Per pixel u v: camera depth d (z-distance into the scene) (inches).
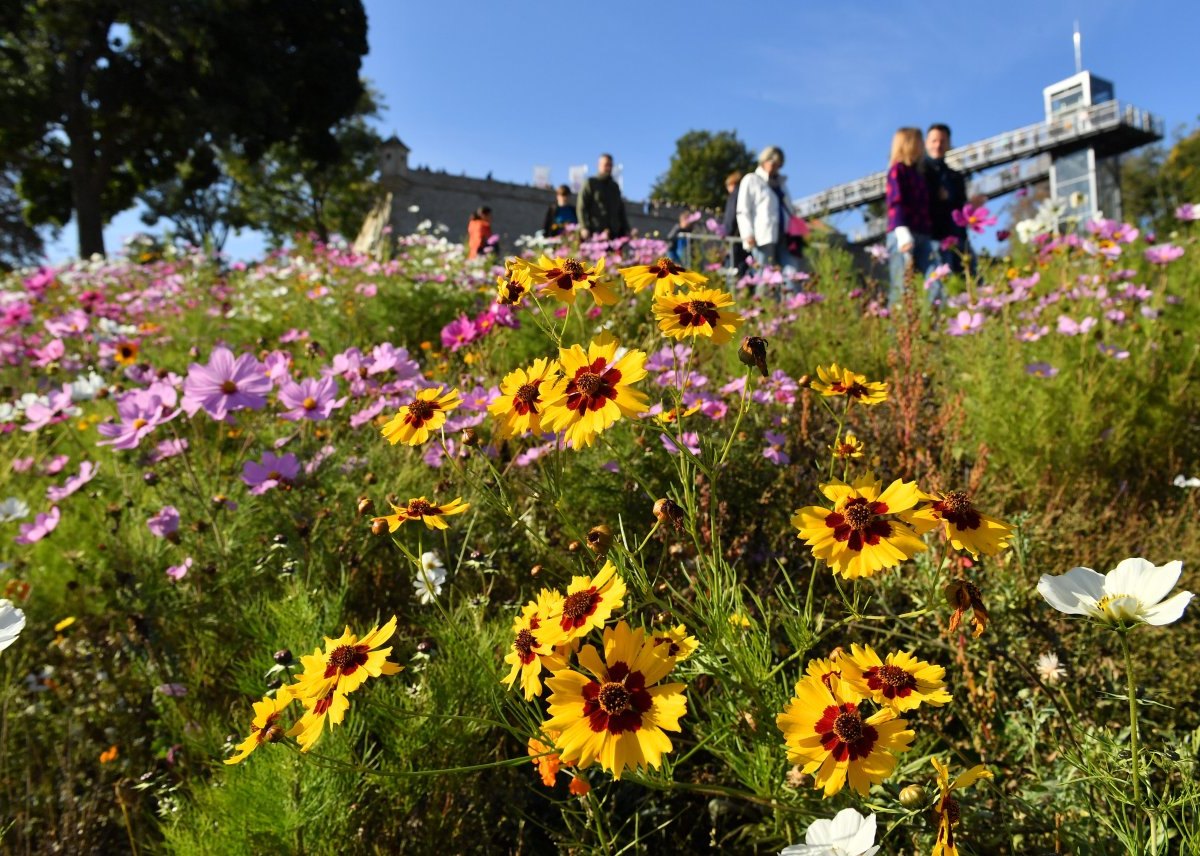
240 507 100.7
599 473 99.7
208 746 73.3
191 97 1056.8
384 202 1453.0
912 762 59.7
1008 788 62.3
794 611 65.2
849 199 2194.9
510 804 68.6
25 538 101.8
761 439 113.8
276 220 1615.4
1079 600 45.6
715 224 275.6
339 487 103.3
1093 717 66.6
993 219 226.8
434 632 78.8
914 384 127.3
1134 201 2076.8
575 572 60.4
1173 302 171.8
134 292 290.7
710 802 69.2
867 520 49.9
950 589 51.3
